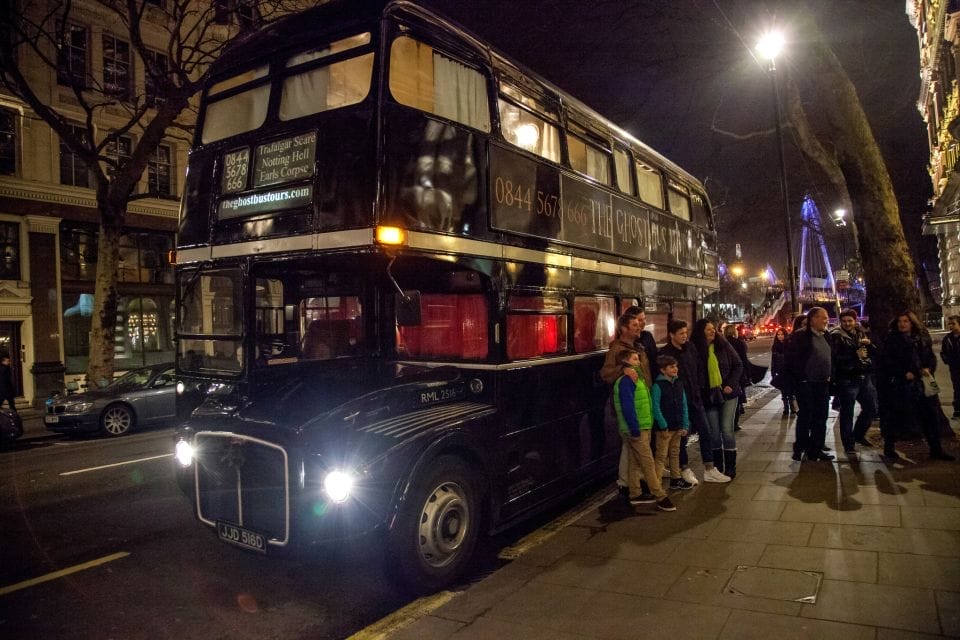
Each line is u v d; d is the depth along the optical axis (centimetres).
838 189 1090
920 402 717
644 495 630
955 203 2623
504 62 605
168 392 1409
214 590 479
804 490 627
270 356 548
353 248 465
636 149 873
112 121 2161
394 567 436
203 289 579
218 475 481
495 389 541
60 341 2025
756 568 439
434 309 579
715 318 1161
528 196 605
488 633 370
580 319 693
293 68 541
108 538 604
